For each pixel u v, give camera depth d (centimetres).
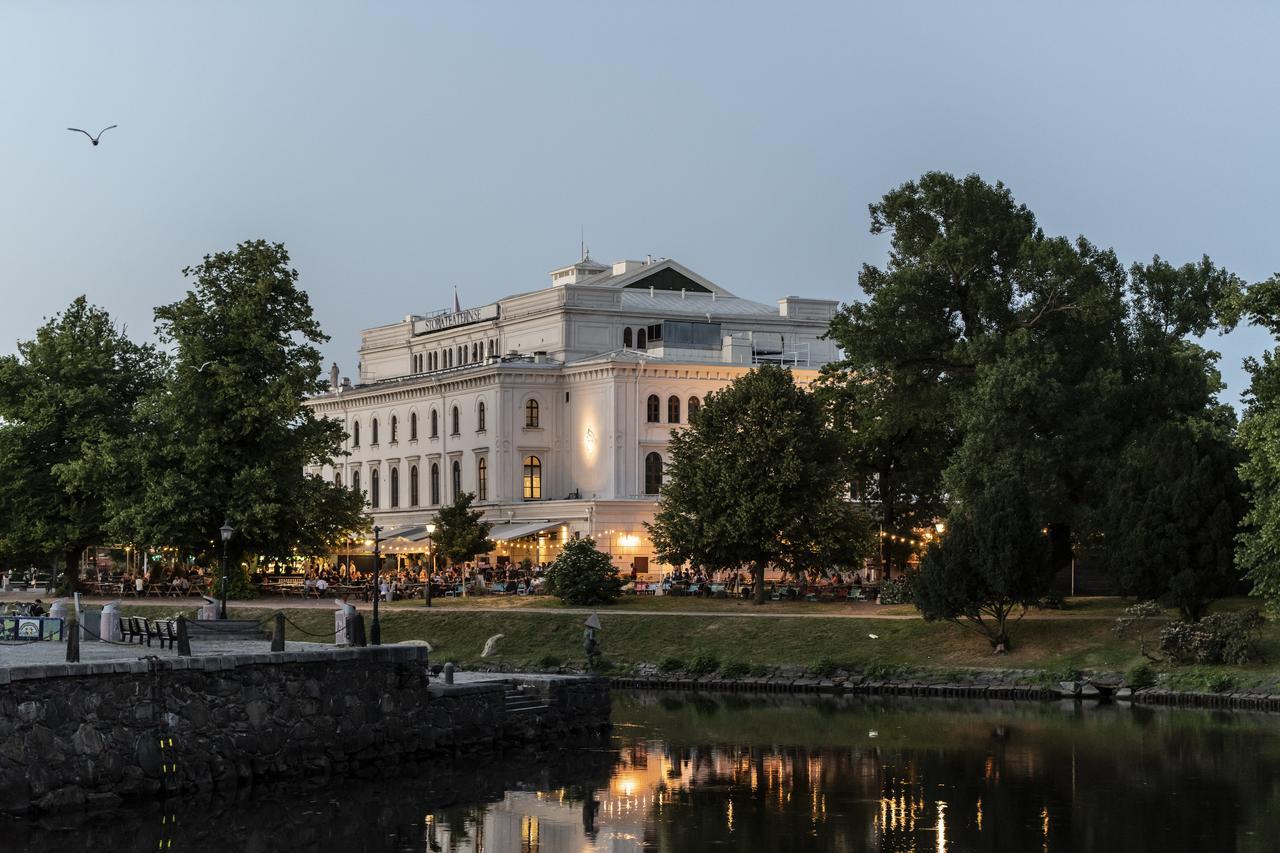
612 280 15212
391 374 16725
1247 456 8075
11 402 10444
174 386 9031
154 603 10538
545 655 9144
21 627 6397
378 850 4406
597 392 13238
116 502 9256
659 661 8994
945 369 9600
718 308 15012
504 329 14938
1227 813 4897
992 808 5016
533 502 13150
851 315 9731
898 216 9694
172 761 4878
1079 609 9056
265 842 4431
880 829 4722
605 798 5191
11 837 4303
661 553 10400
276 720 5266
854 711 7475
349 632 5934
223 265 9125
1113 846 4491
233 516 8800
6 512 10381
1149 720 6938
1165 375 9344
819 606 9925
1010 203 9688
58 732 4566
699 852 4431
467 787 5356
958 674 8256
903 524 10675
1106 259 9600
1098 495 8919
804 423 10212
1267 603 6347
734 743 6412
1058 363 9094
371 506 15288
